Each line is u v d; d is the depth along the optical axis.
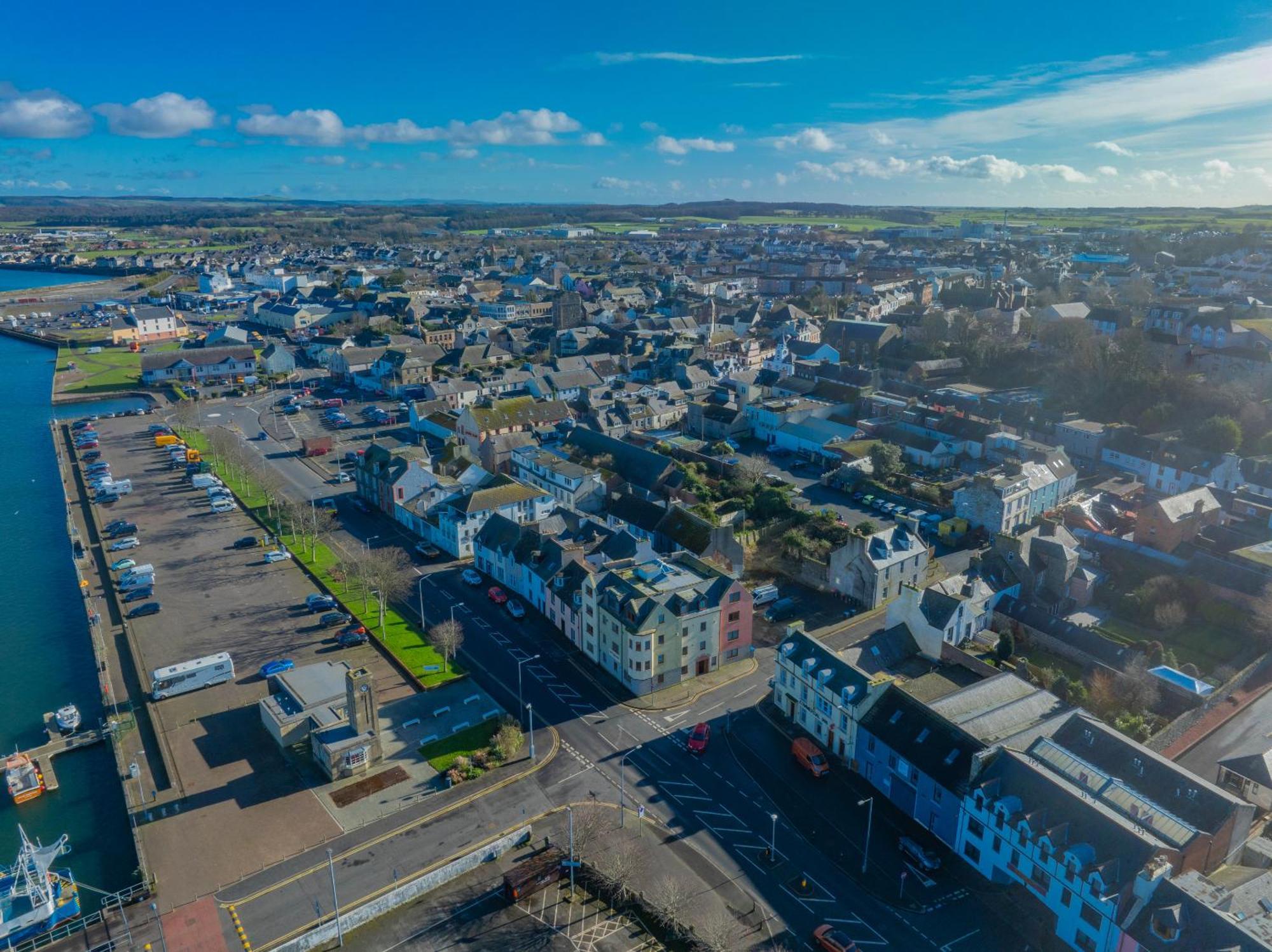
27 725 123.25
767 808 103.06
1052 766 94.44
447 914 88.88
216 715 122.00
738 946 83.12
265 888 91.31
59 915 87.94
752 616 139.88
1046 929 85.69
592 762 111.12
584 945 84.88
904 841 96.25
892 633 130.38
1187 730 111.94
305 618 149.12
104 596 159.50
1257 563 138.38
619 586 129.50
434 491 186.88
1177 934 73.94
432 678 129.00
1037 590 145.75
